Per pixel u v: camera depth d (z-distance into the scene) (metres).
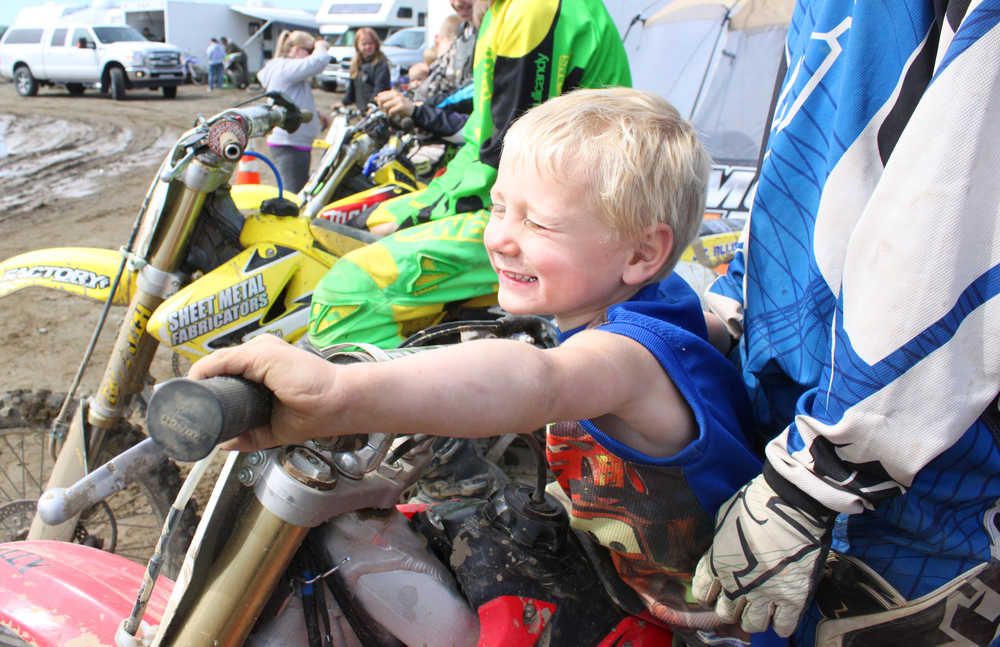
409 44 20.11
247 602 0.92
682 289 1.15
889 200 0.82
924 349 0.80
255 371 0.69
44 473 2.58
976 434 0.89
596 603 1.08
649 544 1.01
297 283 2.25
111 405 2.08
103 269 2.22
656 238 0.97
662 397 0.93
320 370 0.69
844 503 0.85
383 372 0.72
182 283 2.23
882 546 0.98
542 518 1.06
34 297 4.84
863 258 0.85
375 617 1.01
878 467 0.85
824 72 1.06
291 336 2.24
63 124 13.11
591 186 0.92
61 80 17.39
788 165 1.10
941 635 0.96
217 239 2.21
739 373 1.21
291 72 5.87
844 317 0.87
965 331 0.80
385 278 2.05
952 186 0.77
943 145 0.78
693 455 0.94
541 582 1.05
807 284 1.05
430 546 1.12
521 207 0.96
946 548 0.94
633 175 0.92
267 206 2.25
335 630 1.03
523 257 0.97
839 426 0.85
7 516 2.16
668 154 0.95
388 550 1.01
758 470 1.02
